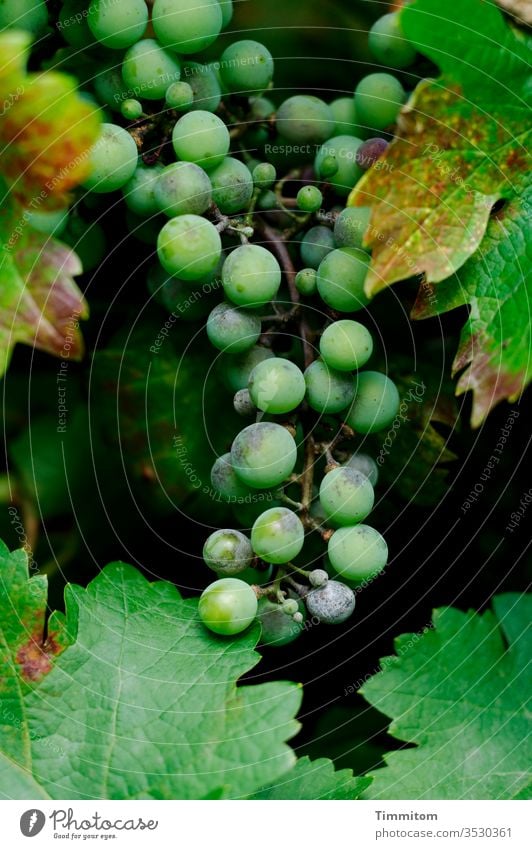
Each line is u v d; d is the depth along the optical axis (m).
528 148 0.41
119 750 0.40
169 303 0.42
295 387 0.40
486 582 0.45
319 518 0.41
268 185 0.42
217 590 0.40
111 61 0.41
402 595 0.44
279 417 0.41
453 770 0.41
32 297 0.41
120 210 0.43
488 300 0.41
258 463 0.40
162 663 0.41
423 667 0.43
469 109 0.41
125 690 0.41
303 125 0.42
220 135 0.41
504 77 0.41
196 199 0.40
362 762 0.44
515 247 0.41
